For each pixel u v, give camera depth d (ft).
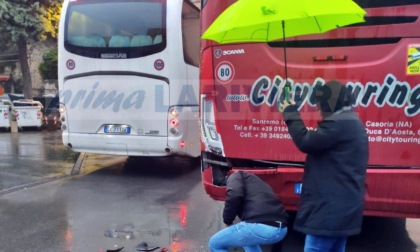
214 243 12.34
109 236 17.24
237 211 12.03
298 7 10.91
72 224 18.72
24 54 65.46
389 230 18.02
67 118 27.94
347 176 10.38
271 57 14.61
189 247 16.14
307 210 10.72
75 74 27.30
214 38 13.17
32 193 23.98
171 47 25.80
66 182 26.86
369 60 13.71
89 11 26.86
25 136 49.62
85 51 26.96
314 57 14.10
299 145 10.77
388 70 13.57
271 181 14.75
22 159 34.50
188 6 27.55
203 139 16.15
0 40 64.80
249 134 15.15
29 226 18.44
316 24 12.77
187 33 27.22
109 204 21.88
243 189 12.05
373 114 13.78
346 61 13.87
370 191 13.80
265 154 14.98
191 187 25.50
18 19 59.47
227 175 15.48
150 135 26.53
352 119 10.55
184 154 27.04
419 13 13.23
